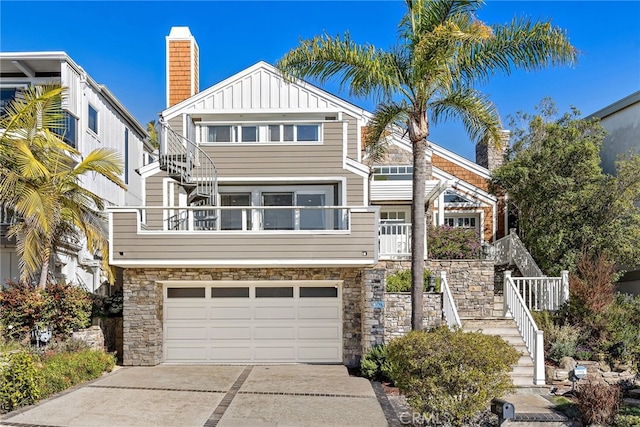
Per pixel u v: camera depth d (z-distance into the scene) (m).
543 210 16.86
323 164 16.23
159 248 13.04
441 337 8.16
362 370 12.05
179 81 19.38
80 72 17.02
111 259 13.04
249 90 17.19
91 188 18.14
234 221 15.95
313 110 17.02
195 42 19.94
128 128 22.48
